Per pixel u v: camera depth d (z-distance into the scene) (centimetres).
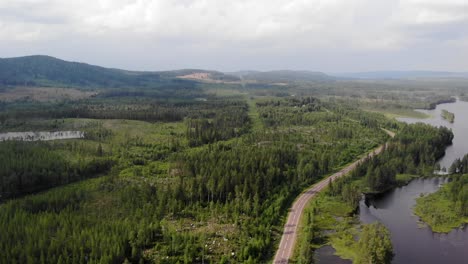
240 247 14462
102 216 16200
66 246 13025
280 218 18025
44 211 16538
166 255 13650
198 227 16038
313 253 15100
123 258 13012
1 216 15400
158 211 16638
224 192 19025
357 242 15950
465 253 15612
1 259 12056
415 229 17875
